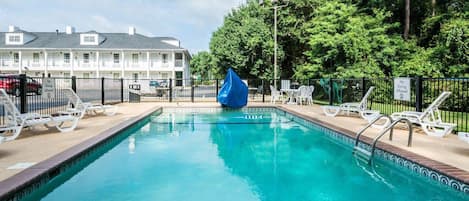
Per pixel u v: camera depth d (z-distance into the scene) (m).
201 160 5.71
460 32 16.97
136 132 8.89
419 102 7.92
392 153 5.11
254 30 24.98
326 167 5.28
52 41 36.59
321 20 19.89
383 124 8.13
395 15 22.28
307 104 15.81
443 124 6.47
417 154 4.89
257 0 29.22
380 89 13.16
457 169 4.05
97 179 4.54
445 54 17.70
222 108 15.07
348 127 7.96
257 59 25.30
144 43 37.22
